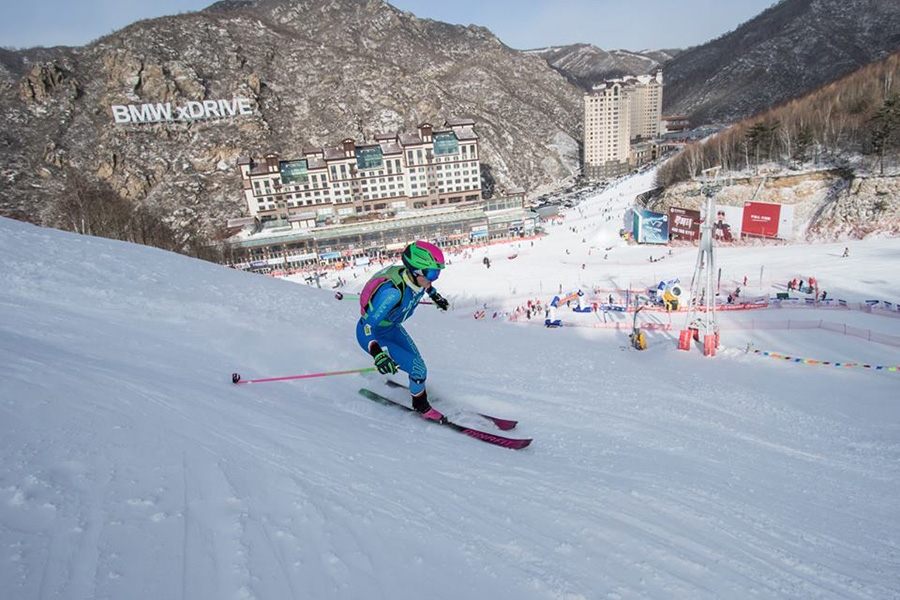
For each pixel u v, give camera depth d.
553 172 137.12
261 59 139.12
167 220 97.44
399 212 91.75
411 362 4.59
